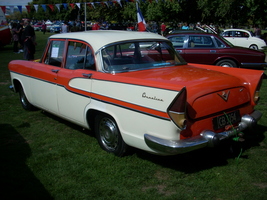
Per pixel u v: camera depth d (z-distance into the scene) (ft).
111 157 12.25
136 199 9.44
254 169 11.09
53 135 15.16
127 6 84.58
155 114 9.87
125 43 13.07
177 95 9.18
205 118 10.31
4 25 60.34
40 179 10.82
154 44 13.96
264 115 17.43
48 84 15.30
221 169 11.16
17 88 19.69
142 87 10.28
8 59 45.39
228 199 9.30
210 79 11.09
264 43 53.72
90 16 118.62
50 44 15.92
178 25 76.28
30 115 18.62
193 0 67.05
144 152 12.76
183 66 14.07
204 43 29.58
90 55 13.00
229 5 59.67
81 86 13.01
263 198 9.28
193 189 9.88
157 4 69.87
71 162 12.06
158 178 10.71
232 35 56.24
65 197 9.66
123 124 11.16
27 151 13.29
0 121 17.46
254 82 12.15
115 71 12.13
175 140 9.66
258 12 61.26
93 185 10.31
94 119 13.44
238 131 11.23
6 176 11.03
